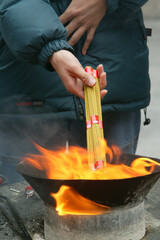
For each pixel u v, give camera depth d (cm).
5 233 134
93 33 169
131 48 186
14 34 146
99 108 136
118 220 123
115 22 177
